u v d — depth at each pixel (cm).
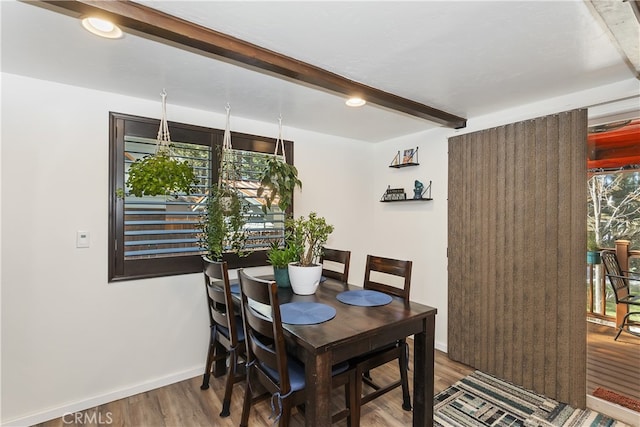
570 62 173
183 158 253
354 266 367
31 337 199
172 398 226
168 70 189
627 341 222
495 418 203
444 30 143
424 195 322
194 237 257
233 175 274
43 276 202
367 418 205
